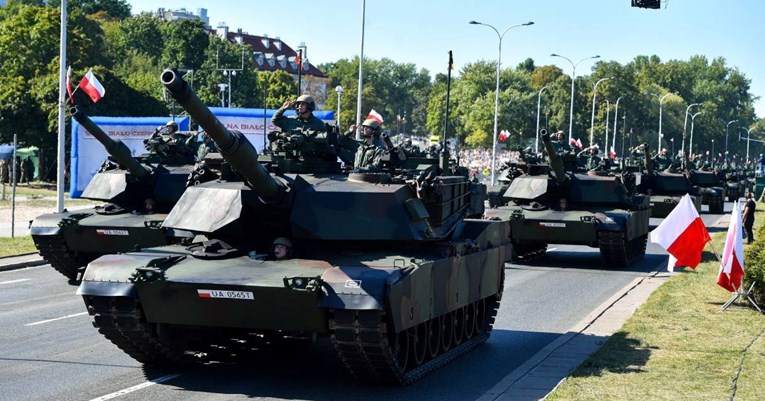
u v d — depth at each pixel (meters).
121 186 24.47
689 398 12.22
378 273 12.77
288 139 15.96
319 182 15.33
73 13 96.44
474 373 14.88
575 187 30.50
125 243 23.20
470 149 114.56
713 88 195.88
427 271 14.00
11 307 20.55
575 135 121.44
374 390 13.55
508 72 124.25
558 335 18.31
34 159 66.25
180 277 13.02
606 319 19.48
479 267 17.03
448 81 28.52
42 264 28.84
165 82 11.61
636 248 32.50
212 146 26.52
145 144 26.11
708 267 28.48
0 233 35.34
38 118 62.53
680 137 145.62
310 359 15.60
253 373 14.52
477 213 23.05
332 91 134.62
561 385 12.93
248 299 12.77
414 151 27.77
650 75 177.00
